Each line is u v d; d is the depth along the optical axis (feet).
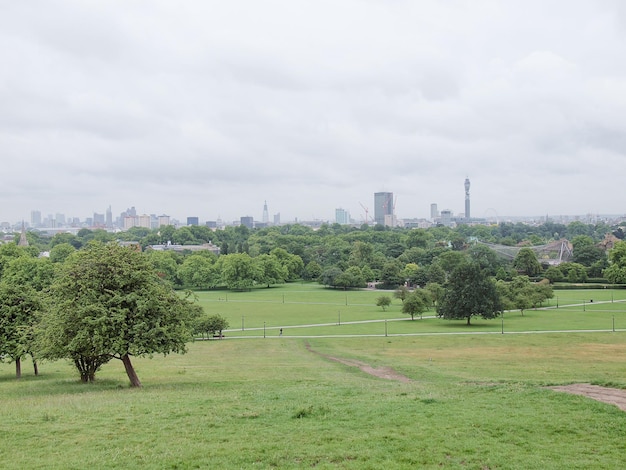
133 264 136.98
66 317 129.59
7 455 67.77
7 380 162.71
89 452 68.44
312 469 62.13
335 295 563.07
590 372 164.35
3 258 531.50
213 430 76.59
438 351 231.50
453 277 347.36
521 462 63.21
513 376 153.17
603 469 61.16
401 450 67.31
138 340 128.26
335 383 132.67
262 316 396.16
